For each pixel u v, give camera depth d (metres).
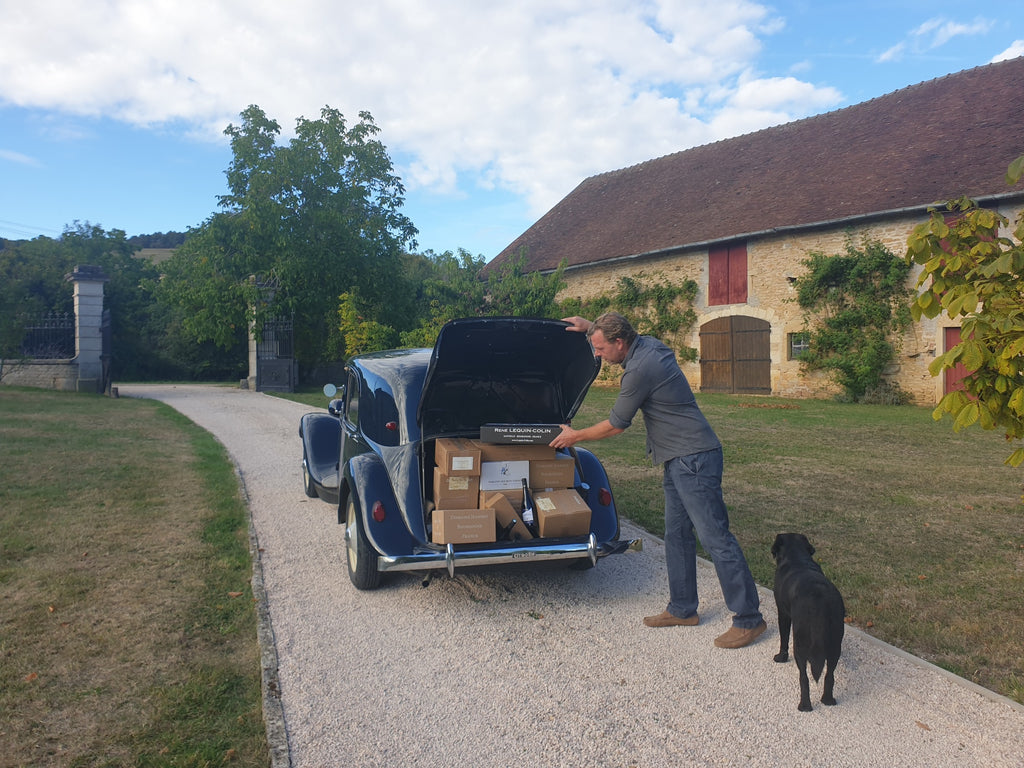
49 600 4.10
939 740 2.79
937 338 15.73
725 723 2.93
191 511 6.17
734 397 18.53
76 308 19.36
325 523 5.95
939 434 11.09
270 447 10.09
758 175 21.39
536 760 2.68
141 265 37.19
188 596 4.23
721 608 4.19
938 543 5.35
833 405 16.09
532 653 3.60
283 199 21.53
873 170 17.83
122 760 2.62
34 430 10.84
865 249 16.55
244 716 2.96
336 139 22.28
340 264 21.81
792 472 8.05
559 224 27.25
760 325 18.86
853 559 4.98
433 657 3.54
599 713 3.02
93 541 5.24
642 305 21.78
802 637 3.00
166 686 3.16
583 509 4.16
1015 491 7.05
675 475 3.76
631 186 26.48
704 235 19.91
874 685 3.22
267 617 3.99
